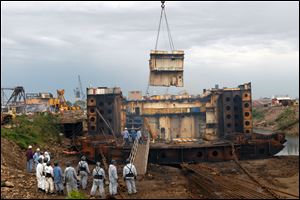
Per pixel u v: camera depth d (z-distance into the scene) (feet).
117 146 107.55
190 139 133.90
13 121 122.52
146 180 81.87
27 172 80.23
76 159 110.11
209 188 70.90
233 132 132.26
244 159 114.42
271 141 116.16
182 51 146.20
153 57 145.48
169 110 138.21
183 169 98.89
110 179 65.16
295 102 332.60
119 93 129.90
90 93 129.08
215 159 111.65
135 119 137.39
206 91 141.18
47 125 140.15
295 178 83.92
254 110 395.55
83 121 158.20
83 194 63.98
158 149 110.42
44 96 243.81
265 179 82.84
